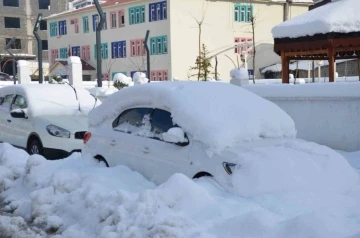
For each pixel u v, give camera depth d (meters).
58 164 8.70
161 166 7.50
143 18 47.66
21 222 6.99
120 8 50.09
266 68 47.47
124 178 7.62
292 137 8.08
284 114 8.17
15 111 12.33
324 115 11.98
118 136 8.36
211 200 6.31
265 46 48.47
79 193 7.11
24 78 27.89
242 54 42.41
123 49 50.16
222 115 7.38
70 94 13.05
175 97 7.65
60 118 12.05
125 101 8.48
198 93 7.77
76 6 62.56
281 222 5.51
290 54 16.30
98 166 8.53
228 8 47.59
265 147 7.14
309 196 6.33
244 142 7.27
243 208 6.16
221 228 5.68
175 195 6.35
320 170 6.93
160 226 5.66
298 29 15.69
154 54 46.62
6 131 12.93
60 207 7.09
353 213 5.84
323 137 12.03
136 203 6.23
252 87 12.95
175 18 45.03
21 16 68.69
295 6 51.00
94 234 6.23
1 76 47.59
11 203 7.76
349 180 7.13
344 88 11.52
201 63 37.28
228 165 6.77
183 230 5.69
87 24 54.31
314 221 5.24
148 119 8.02
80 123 11.98
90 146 8.87
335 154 7.45
